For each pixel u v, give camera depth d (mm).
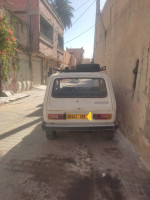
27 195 2150
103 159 3043
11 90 11359
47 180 2461
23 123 5355
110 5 6723
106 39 7574
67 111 3230
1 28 6984
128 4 4188
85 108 3209
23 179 2482
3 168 2779
